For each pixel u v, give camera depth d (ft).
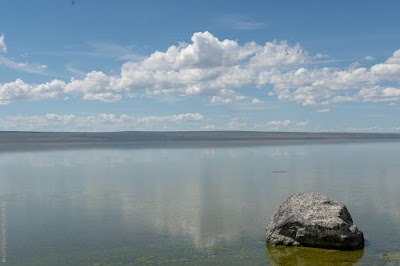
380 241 69.82
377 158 255.09
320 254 64.08
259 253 65.16
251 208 96.94
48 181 147.54
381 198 106.73
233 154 307.58
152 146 474.49
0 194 119.14
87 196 115.03
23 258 64.44
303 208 69.46
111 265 61.31
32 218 88.89
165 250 67.36
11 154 314.14
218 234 75.56
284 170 182.09
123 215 90.74
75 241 72.49
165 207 98.73
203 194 117.19
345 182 139.33
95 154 312.29
